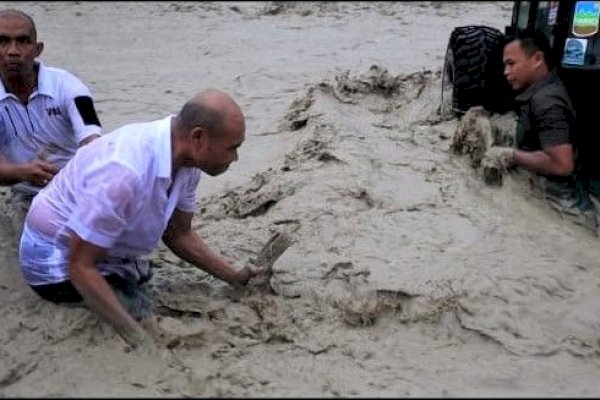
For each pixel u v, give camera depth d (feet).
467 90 19.43
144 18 42.04
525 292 13.05
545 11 18.26
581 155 16.61
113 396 10.12
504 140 17.71
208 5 46.29
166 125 11.15
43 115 13.83
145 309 11.96
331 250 14.28
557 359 11.75
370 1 47.93
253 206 16.58
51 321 11.80
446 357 11.71
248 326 12.30
